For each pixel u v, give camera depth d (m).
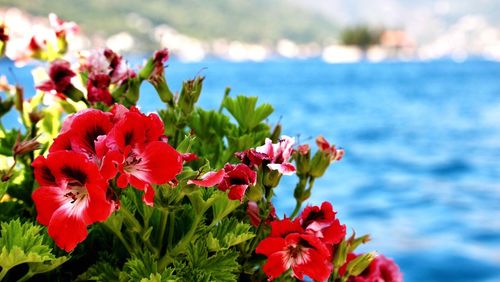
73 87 0.94
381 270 0.98
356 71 61.94
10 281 0.86
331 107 27.81
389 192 11.32
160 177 0.76
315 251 0.81
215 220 0.83
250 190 0.83
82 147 0.78
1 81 1.03
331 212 0.83
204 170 0.79
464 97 33.59
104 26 128.50
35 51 1.02
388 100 31.75
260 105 0.97
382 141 18.33
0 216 0.88
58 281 0.87
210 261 0.82
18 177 0.97
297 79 47.19
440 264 7.14
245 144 0.94
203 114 1.00
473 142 18.19
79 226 0.74
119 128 0.76
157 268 0.83
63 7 125.69
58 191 0.75
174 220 0.85
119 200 0.76
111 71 0.93
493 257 7.37
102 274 0.84
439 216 9.48
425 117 24.52
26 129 1.03
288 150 0.84
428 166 14.27
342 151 0.90
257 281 0.89
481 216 9.45
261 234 0.89
